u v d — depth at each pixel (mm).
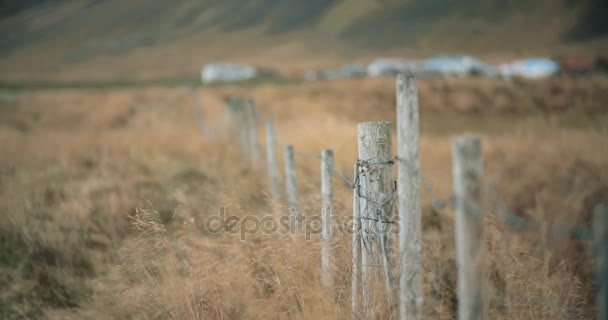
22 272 9453
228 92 48844
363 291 6145
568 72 70750
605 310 3658
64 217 11336
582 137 18266
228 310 6742
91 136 23109
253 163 16078
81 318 7824
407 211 5055
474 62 72500
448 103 45750
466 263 4152
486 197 12211
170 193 12672
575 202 11828
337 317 6086
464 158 4070
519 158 16828
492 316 6645
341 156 14758
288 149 9602
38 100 48812
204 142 21797
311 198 7586
